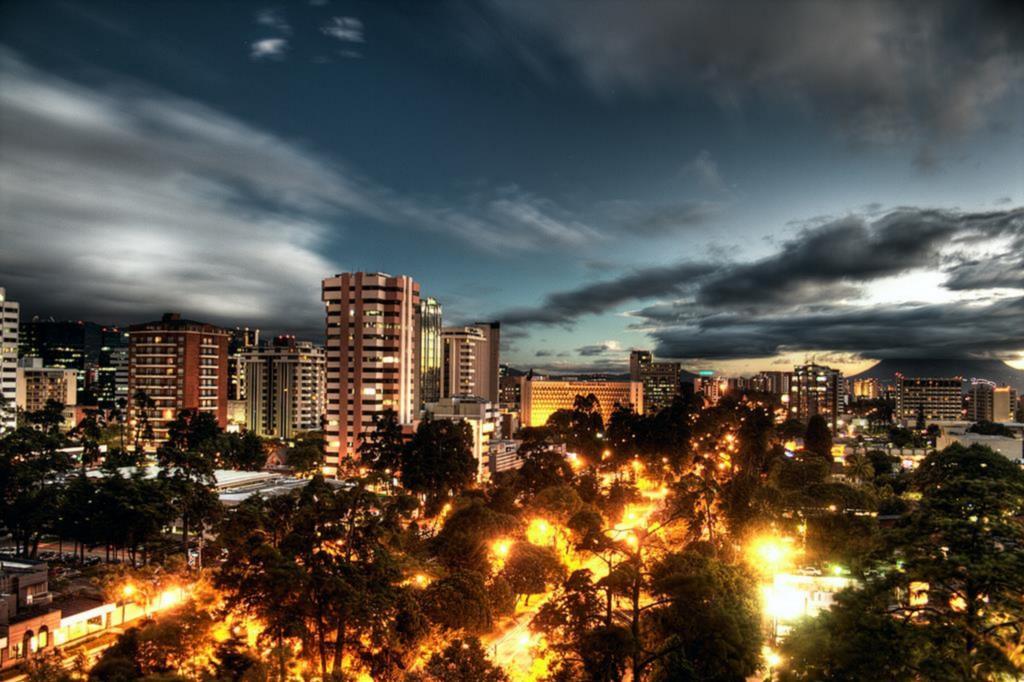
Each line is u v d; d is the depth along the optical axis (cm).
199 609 6266
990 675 3553
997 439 15862
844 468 15000
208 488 10575
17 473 11525
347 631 6272
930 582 3994
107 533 9050
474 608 6694
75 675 5600
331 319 18238
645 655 5562
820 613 4119
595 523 9362
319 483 7650
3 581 7106
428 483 12575
